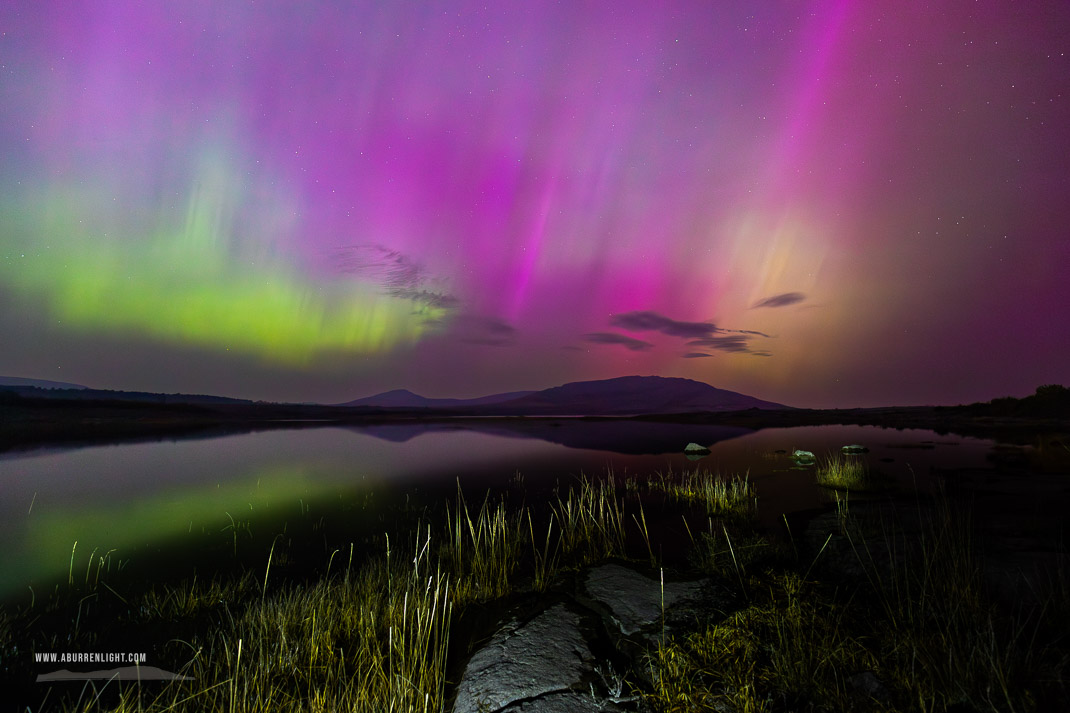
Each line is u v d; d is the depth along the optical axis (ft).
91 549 30.30
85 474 60.03
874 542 25.18
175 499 44.65
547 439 111.75
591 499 33.04
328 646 17.01
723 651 13.83
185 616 20.77
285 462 71.10
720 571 22.72
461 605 20.58
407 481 53.52
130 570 26.58
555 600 19.01
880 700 11.28
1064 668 11.54
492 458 74.64
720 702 11.74
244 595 22.93
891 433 111.04
